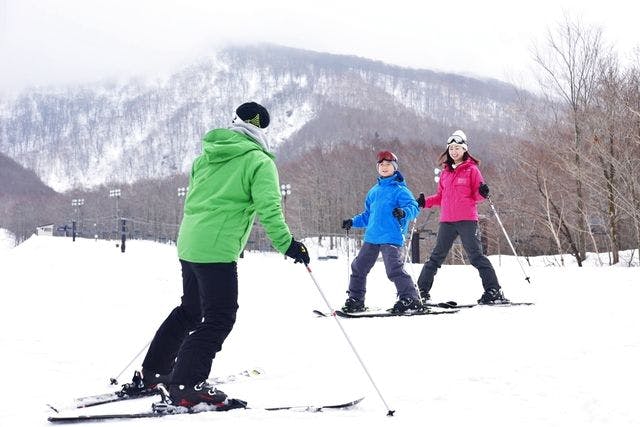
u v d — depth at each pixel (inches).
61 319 205.9
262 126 120.8
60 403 108.3
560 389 112.5
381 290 333.4
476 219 265.1
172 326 115.6
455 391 115.3
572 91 674.8
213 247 109.9
